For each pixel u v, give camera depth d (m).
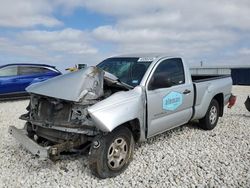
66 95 4.39
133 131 4.89
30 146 4.35
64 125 4.34
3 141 6.19
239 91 20.42
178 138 6.46
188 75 6.21
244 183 4.23
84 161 4.97
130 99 4.59
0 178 4.37
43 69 14.53
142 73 5.21
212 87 6.99
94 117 4.05
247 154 5.48
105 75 4.86
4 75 13.42
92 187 4.10
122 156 4.52
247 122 8.40
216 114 7.42
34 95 4.95
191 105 6.24
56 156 4.19
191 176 4.46
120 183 4.22
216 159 5.20
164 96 5.32
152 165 4.88
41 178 4.38
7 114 9.77
